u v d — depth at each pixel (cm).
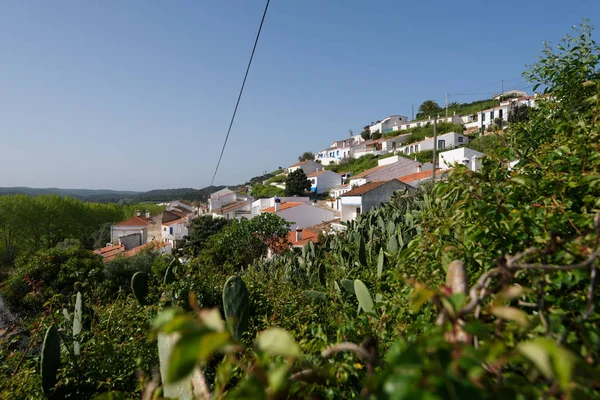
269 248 1902
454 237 259
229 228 1866
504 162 280
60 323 562
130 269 2092
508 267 120
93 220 7631
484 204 211
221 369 113
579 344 129
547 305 153
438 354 87
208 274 718
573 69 451
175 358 76
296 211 3478
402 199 1501
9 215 5834
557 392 92
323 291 643
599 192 219
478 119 6128
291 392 137
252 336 427
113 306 570
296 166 7875
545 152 278
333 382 166
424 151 5431
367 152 7331
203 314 89
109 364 423
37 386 418
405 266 284
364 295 391
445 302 105
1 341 501
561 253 154
